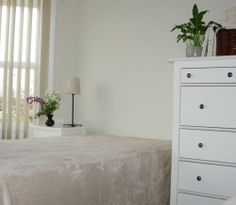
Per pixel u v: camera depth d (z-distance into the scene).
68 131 3.71
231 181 2.23
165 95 3.52
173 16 3.48
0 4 4.09
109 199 2.06
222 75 2.27
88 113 4.18
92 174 1.94
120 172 2.15
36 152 2.15
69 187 1.78
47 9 4.30
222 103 2.27
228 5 3.15
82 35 4.27
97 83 4.11
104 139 3.16
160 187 2.52
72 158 1.99
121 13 3.90
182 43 3.41
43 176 1.67
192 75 2.38
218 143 2.28
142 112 3.70
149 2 3.66
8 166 1.67
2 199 1.46
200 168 2.33
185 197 2.38
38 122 4.25
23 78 4.24
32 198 1.58
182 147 2.40
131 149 2.51
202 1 3.29
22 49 4.22
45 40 4.29
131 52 3.80
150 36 3.65
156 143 3.00
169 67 3.50
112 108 3.96
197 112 2.35
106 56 4.03
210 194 2.30
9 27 4.14
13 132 4.19
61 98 4.29
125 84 3.85
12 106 4.18
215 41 2.57
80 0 4.29
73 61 4.34
